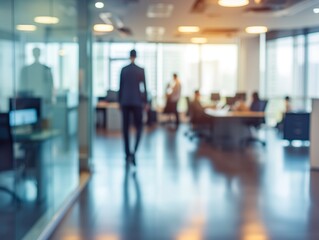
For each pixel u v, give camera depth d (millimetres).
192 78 15438
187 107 12109
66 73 5027
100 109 12836
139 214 4055
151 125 13625
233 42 14523
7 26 3232
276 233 3549
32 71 3850
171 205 4359
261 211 4160
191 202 4473
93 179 5598
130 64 6398
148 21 9234
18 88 3484
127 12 7809
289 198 4648
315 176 5824
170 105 13445
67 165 4852
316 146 6281
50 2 4336
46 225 3662
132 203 4434
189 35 12289
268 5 7445
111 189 5039
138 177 5703
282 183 5379
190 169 6266
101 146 8727
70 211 4160
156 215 4023
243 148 8609
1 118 3258
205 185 5238
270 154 7812
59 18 4711
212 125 9586
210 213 4090
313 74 11844
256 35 12305
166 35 12273
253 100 10117
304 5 7402
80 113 6094
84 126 6082
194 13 8211
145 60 14953
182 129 12367
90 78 6250
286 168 6402
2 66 3182
